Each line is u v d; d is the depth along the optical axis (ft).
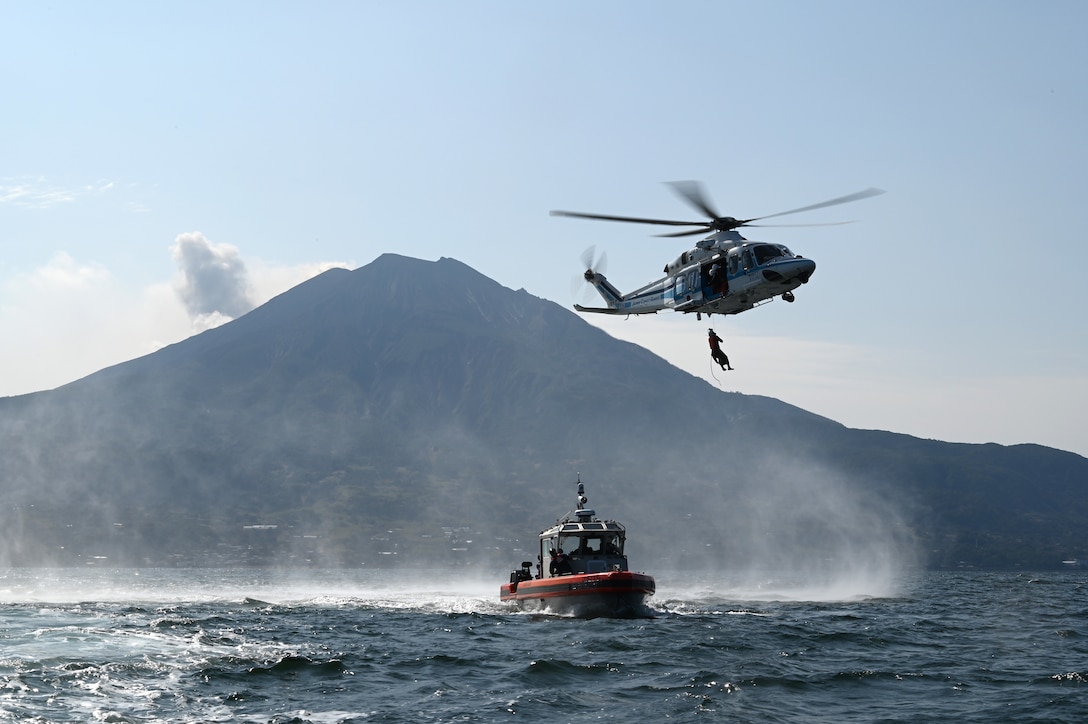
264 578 523.70
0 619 149.69
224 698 87.86
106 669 98.37
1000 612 189.06
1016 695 89.35
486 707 84.89
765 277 132.36
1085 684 93.76
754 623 150.20
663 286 150.20
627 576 154.30
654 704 85.56
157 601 210.38
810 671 102.32
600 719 80.28
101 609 175.63
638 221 139.03
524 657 112.57
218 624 148.15
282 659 106.22
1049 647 125.18
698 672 100.73
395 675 100.78
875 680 97.40
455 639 130.72
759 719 79.77
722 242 139.95
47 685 89.86
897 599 239.30
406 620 159.53
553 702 86.74
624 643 122.83
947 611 191.62
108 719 78.69
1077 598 257.75
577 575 158.61
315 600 220.64
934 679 98.02
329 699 88.22
